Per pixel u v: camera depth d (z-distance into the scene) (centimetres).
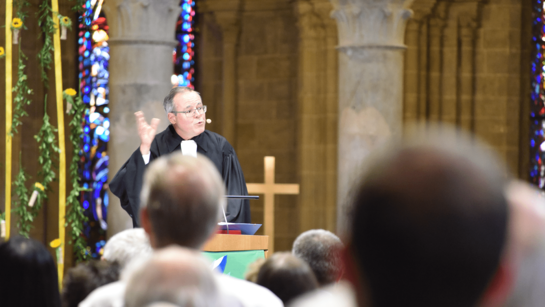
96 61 1566
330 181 1475
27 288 301
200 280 158
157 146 689
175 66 1602
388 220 104
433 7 1486
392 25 1116
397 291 105
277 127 1559
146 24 1111
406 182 104
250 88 1576
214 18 1570
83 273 399
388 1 1105
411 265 104
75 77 1559
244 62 1579
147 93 1111
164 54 1126
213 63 1594
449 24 1511
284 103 1554
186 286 156
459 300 104
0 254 302
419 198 103
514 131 1515
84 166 1545
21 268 299
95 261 412
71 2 1536
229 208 667
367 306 108
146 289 156
